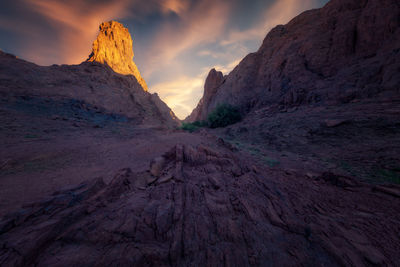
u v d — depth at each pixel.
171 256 2.12
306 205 3.63
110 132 18.81
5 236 2.12
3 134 11.22
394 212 3.39
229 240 2.44
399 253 2.26
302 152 10.36
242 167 5.41
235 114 28.55
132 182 4.18
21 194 4.66
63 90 27.42
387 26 16.50
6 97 19.00
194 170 5.10
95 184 3.70
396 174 6.01
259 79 30.75
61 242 2.20
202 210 3.10
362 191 4.55
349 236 2.57
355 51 19.09
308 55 22.89
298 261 2.13
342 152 8.97
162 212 2.80
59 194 3.17
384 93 13.44
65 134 14.61
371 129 10.06
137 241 2.27
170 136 17.55
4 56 25.23
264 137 15.05
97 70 40.12
